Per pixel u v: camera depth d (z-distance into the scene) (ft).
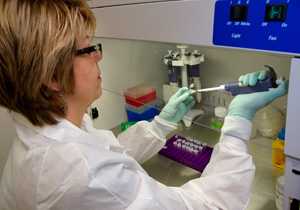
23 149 2.36
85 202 2.09
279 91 2.83
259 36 2.36
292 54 2.22
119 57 4.39
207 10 2.61
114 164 2.28
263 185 3.39
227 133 2.95
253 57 3.12
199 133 4.26
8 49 2.00
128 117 4.97
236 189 2.79
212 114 4.05
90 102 2.58
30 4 2.01
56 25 2.06
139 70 4.46
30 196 2.24
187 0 2.72
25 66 2.04
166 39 3.02
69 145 2.21
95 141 2.52
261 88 2.95
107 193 2.13
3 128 4.54
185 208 2.54
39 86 2.13
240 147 2.88
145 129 4.06
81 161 2.12
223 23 2.54
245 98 2.97
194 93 4.01
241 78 3.11
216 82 3.78
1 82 2.16
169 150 4.31
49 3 2.07
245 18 2.40
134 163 2.52
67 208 2.11
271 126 3.42
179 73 4.16
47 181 2.14
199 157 4.05
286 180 2.68
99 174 2.14
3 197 2.57
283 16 2.19
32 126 2.36
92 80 2.45
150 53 4.20
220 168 2.91
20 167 2.31
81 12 2.27
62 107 2.36
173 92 4.31
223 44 2.59
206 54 3.70
